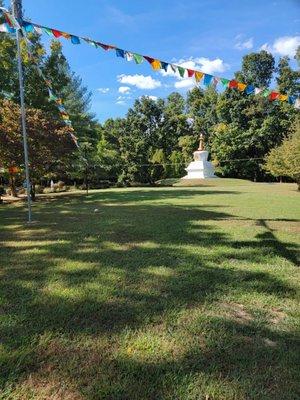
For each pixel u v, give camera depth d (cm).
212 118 4184
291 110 3588
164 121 4181
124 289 364
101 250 519
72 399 205
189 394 209
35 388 214
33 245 556
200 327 287
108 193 1770
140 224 739
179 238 598
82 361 241
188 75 637
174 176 3678
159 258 475
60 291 357
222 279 397
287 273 420
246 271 425
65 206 1147
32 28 690
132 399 205
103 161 3281
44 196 1742
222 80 633
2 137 1295
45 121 1398
